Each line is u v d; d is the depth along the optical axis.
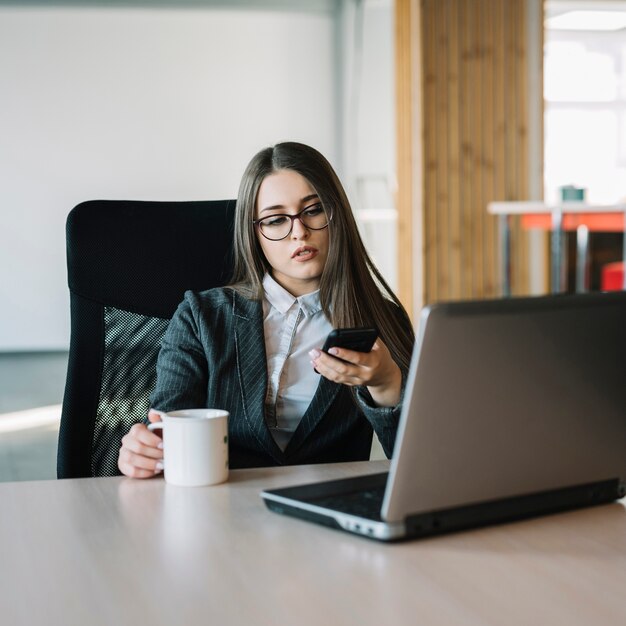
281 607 0.78
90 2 7.33
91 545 0.96
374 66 7.89
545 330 0.94
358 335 1.24
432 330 0.86
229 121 7.66
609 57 10.05
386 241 8.22
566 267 6.12
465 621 0.75
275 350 1.65
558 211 4.80
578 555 0.90
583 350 0.98
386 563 0.88
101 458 1.67
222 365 1.61
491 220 5.66
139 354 1.72
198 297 1.67
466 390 0.90
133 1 7.39
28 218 7.39
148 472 1.23
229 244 1.80
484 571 0.86
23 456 4.39
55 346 7.54
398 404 1.38
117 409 1.69
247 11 7.62
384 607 0.78
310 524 1.01
